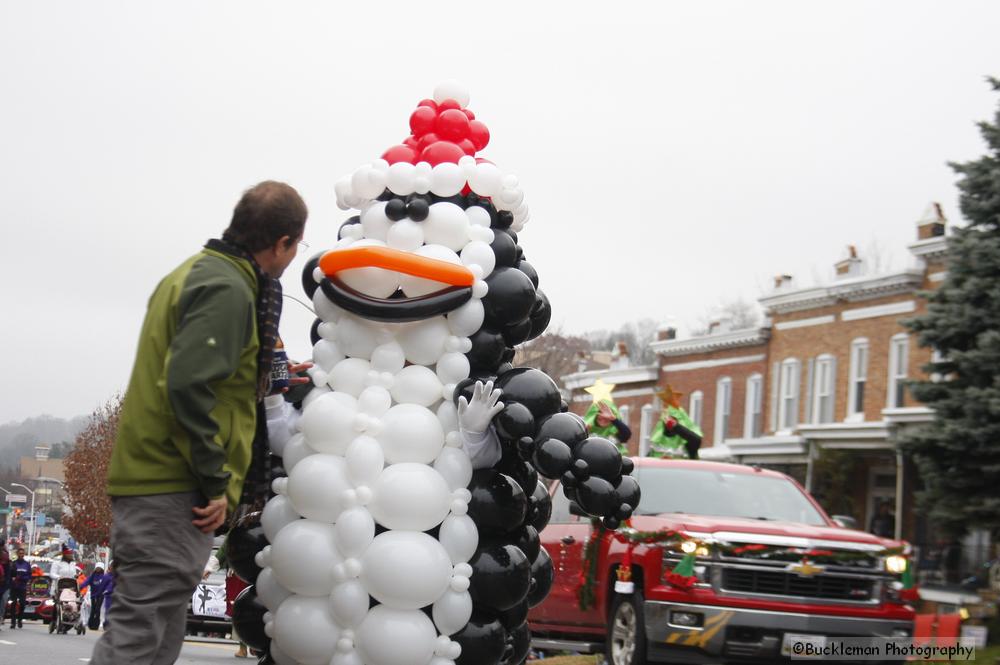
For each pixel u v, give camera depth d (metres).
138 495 4.08
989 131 20.58
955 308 20.38
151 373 4.11
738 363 39.12
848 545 9.51
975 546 25.86
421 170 4.91
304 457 4.75
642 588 9.80
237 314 4.09
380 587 4.50
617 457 4.88
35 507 112.94
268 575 4.82
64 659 12.16
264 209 4.32
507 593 4.74
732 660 9.44
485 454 4.79
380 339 4.77
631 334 80.69
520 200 5.09
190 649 17.64
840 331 34.50
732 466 11.17
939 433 19.81
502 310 4.91
